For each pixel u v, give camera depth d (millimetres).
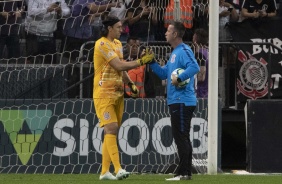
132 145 40688
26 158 40281
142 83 42500
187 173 33375
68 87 42406
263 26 45750
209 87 38094
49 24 43219
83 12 43500
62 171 40344
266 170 41562
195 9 44156
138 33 44094
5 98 41875
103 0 44000
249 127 41781
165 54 42344
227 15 46375
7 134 40281
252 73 44438
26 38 43031
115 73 33406
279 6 46312
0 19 42812
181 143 32656
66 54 43656
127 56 42344
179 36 32406
